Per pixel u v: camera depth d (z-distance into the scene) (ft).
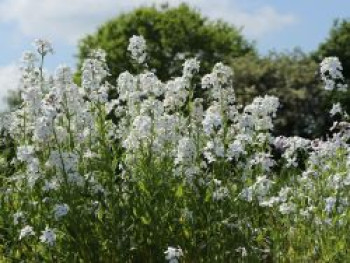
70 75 9.87
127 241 9.54
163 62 43.70
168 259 9.05
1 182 10.59
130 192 9.78
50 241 8.92
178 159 9.80
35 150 9.82
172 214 9.75
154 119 10.23
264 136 10.77
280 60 33.42
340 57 40.16
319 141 12.27
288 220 10.68
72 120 10.34
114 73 41.06
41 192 9.64
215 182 9.64
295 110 30.48
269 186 10.12
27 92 9.65
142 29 44.50
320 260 10.00
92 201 9.54
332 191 10.86
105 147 9.78
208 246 9.47
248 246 9.64
